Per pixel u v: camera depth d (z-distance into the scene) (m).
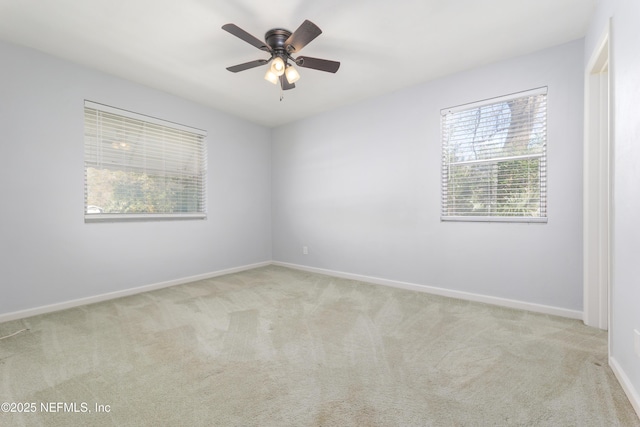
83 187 2.94
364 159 3.87
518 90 2.76
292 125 4.74
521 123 2.77
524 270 2.75
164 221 3.63
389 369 1.75
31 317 2.59
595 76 2.31
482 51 2.69
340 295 3.25
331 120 4.21
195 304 2.95
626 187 1.50
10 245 2.53
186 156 3.88
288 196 4.82
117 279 3.20
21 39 2.48
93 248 3.02
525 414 1.36
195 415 1.36
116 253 3.20
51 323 2.45
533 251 2.70
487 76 2.92
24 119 2.59
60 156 2.79
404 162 3.51
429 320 2.51
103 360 1.85
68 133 2.84
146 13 2.15
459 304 2.92
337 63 2.34
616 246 1.64
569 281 2.54
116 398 1.48
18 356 1.90
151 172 3.52
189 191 3.93
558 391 1.52
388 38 2.48
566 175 2.53
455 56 2.78
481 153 3.00
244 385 1.59
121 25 2.29
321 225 4.38
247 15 2.17
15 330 2.30
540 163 2.68
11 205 2.53
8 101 2.51
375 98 3.74
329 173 4.27
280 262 4.96
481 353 1.93
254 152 4.79
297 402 1.45
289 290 3.46
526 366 1.77
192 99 3.82
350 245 4.05
